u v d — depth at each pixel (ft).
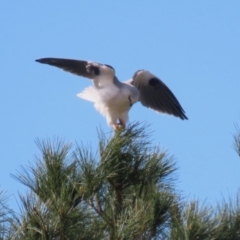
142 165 29.27
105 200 27.40
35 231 23.76
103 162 27.50
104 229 25.64
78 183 26.16
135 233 25.27
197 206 25.22
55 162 26.35
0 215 23.77
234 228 25.39
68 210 24.21
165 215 26.78
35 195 25.46
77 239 24.14
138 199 27.04
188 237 24.31
